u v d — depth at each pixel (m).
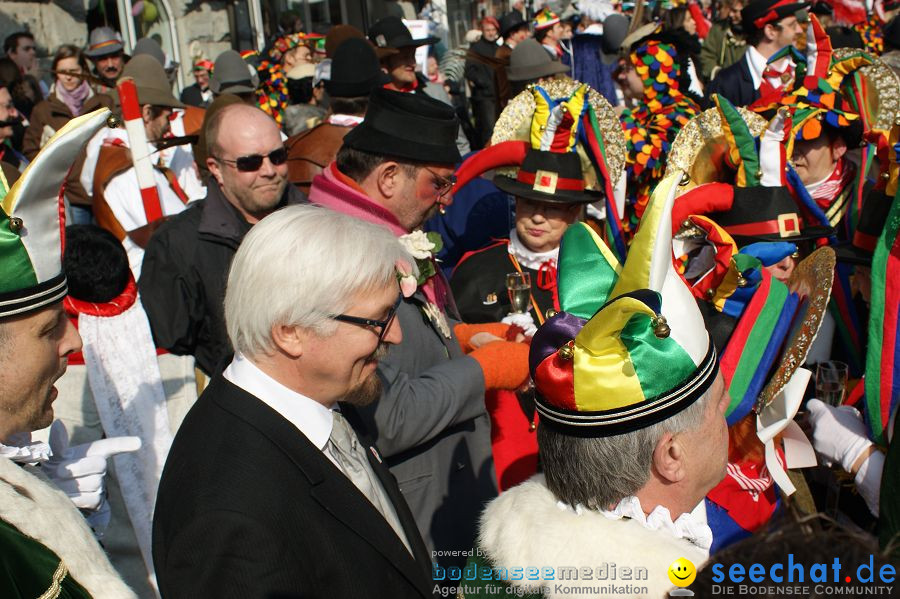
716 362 1.51
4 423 1.56
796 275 2.18
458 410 2.30
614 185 3.32
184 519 1.48
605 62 7.81
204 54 9.03
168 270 2.99
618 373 1.40
